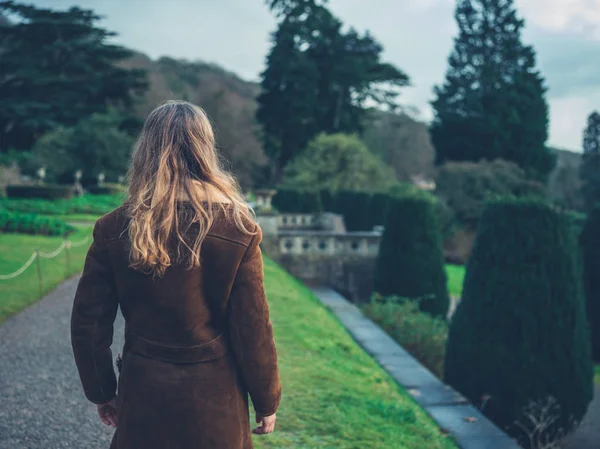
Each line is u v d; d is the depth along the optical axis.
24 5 49.28
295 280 15.28
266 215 16.33
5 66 49.00
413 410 5.17
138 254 1.46
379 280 13.41
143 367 1.54
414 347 9.98
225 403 1.56
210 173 1.59
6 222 15.47
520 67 44.75
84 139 37.50
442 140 47.06
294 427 4.01
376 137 54.62
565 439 7.12
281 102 49.19
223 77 71.19
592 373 7.09
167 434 1.51
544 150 43.72
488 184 32.25
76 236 16.14
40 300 8.27
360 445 3.82
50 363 5.29
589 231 13.33
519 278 6.82
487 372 6.88
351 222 29.02
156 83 57.91
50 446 3.51
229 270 1.52
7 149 47.75
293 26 49.28
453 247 31.05
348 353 7.29
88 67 49.38
